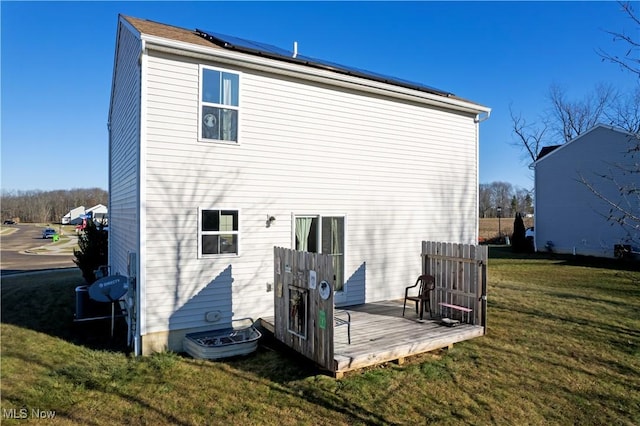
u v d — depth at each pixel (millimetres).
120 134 9375
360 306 8617
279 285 6617
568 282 12555
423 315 7812
